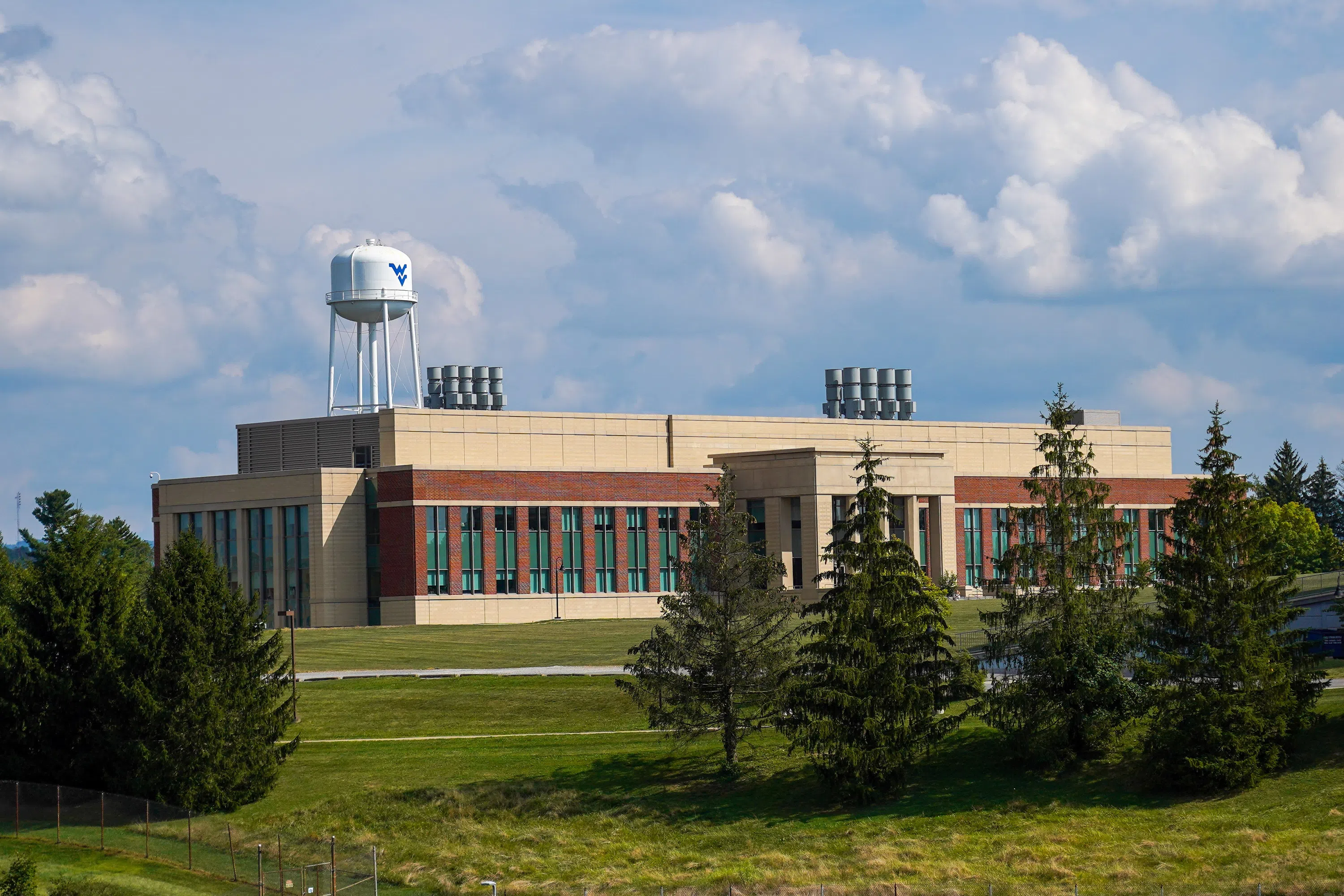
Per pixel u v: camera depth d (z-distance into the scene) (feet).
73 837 241.35
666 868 233.55
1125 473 612.29
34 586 273.13
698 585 277.64
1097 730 259.19
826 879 223.10
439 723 304.91
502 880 230.48
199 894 216.54
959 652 283.38
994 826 242.58
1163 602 262.47
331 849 241.76
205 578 267.80
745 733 276.82
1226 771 242.58
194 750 258.37
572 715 306.55
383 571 460.14
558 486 474.90
